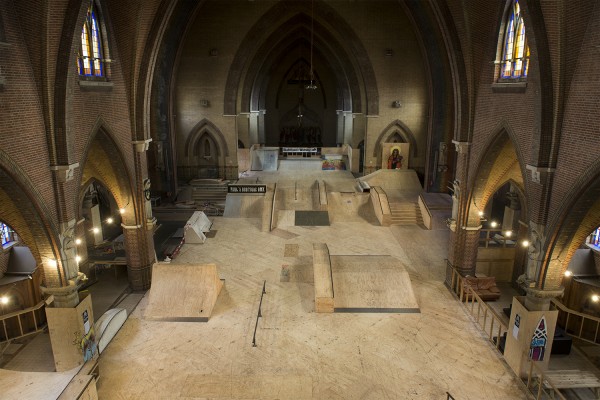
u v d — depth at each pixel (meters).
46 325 16.81
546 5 11.66
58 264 13.31
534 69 12.48
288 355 14.42
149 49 17.58
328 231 26.14
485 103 16.59
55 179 12.99
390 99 34.50
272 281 19.69
